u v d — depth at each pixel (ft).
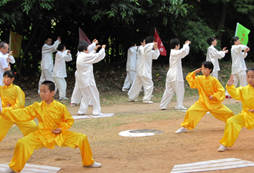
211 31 54.13
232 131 15.51
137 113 30.22
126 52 58.95
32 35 49.83
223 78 50.52
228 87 16.51
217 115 20.47
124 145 18.01
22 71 53.06
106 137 20.38
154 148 17.07
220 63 58.75
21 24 45.34
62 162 15.14
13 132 23.45
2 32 51.70
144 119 26.32
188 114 20.24
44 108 14.05
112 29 56.08
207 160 14.23
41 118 14.06
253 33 62.23
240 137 18.75
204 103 20.17
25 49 50.11
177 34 52.13
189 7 54.44
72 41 57.06
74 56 57.26
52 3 38.63
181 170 12.81
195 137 19.15
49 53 43.21
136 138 19.54
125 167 13.82
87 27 55.93
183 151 16.21
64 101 39.19
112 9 40.81
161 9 46.03
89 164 13.83
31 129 17.90
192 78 20.35
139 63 37.60
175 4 44.78
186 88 46.16
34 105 14.12
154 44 34.81
